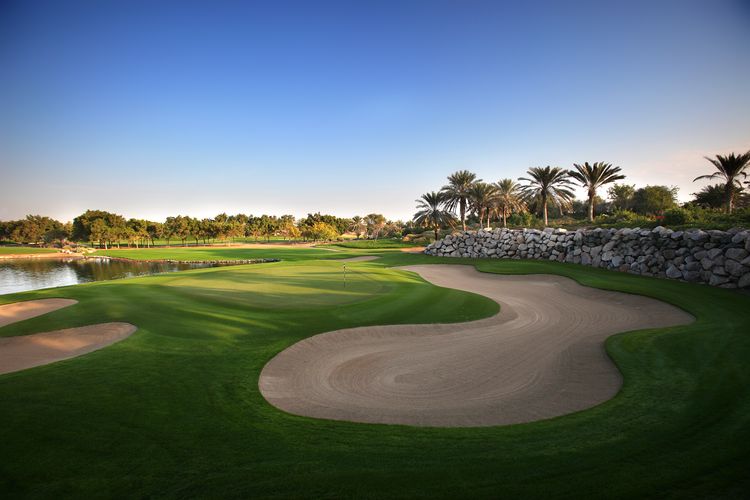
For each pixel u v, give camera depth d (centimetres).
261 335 1301
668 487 489
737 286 1792
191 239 16650
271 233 14962
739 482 492
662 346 1081
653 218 3650
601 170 4291
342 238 13750
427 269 3297
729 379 829
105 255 8956
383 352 1152
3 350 1224
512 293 2058
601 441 623
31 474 559
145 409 777
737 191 3350
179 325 1420
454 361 1081
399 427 712
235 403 814
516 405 816
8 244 15800
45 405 789
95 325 1447
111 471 564
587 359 1077
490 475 535
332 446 637
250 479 539
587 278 2270
